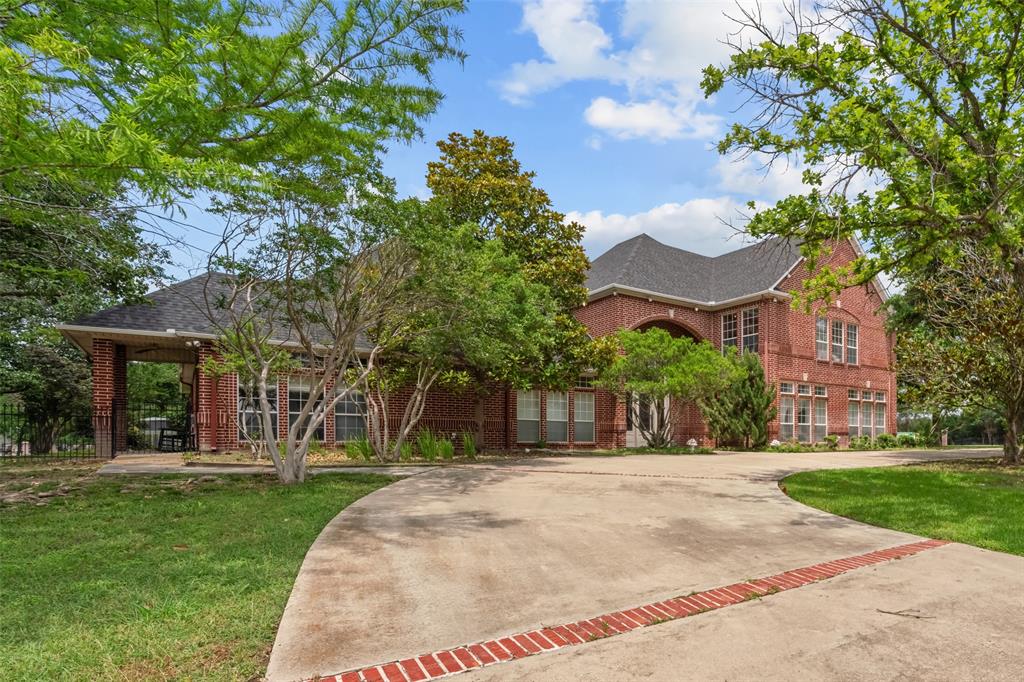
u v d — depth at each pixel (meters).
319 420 11.09
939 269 14.41
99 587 4.66
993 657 3.68
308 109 6.31
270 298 11.30
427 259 11.20
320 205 9.38
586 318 25.89
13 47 4.63
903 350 15.88
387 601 4.56
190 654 3.57
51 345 22.75
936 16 9.78
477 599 4.64
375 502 8.79
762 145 10.38
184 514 7.58
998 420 31.27
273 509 7.95
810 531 7.28
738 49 9.88
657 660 3.60
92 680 3.21
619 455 19.59
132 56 4.84
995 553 6.29
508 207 19.42
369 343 16.69
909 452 22.48
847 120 9.71
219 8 5.66
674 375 19.55
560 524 7.37
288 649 3.68
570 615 4.34
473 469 13.52
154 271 13.02
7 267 12.51
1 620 3.95
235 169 4.96
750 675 3.41
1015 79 9.77
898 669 3.51
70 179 4.79
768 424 24.19
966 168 9.83
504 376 17.22
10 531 6.48
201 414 16.36
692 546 6.40
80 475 11.36
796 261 25.67
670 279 26.92
